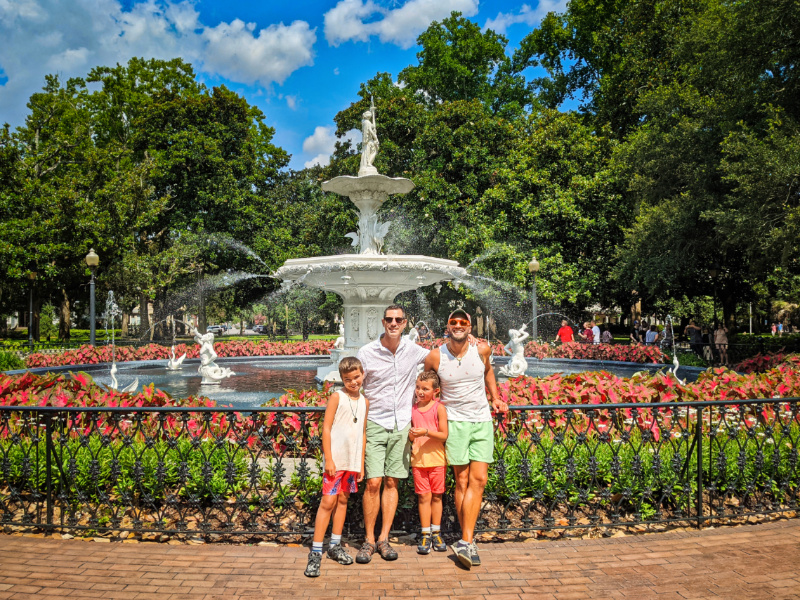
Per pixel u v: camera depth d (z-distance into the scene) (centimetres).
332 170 2350
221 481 379
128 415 434
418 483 339
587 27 2550
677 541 358
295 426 436
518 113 2588
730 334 2105
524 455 378
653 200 1742
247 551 343
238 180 2692
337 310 3061
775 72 1351
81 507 395
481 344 344
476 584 299
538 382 546
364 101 2294
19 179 2070
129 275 2473
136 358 1426
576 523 379
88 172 2308
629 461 397
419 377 333
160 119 2578
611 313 2992
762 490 428
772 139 1234
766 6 1206
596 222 1961
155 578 305
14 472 402
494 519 386
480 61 2705
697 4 1941
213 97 2662
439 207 2039
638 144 1678
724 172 1477
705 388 579
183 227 2542
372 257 848
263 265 2666
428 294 2444
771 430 405
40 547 346
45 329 3384
